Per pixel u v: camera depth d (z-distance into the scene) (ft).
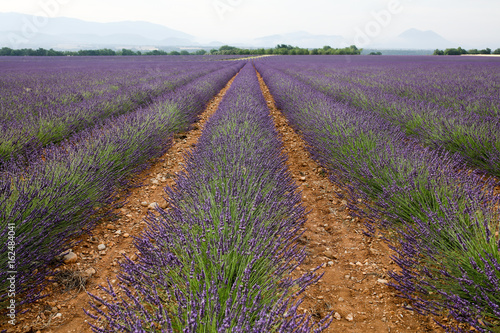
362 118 16.33
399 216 9.20
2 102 22.31
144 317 4.90
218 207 7.59
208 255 5.98
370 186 11.06
